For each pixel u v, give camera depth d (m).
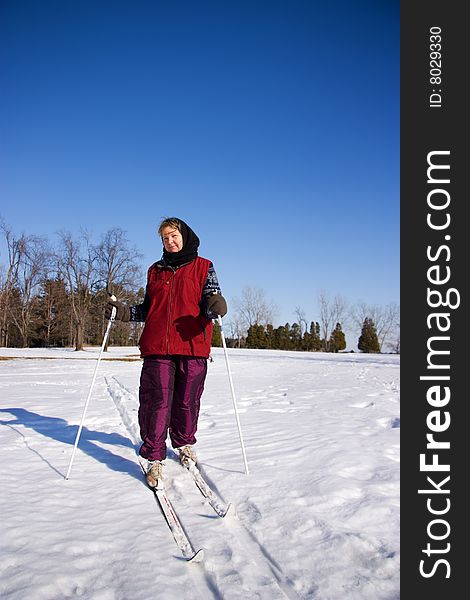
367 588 1.70
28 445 3.95
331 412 5.70
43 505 2.50
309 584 1.71
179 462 3.42
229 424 4.87
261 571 1.81
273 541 2.06
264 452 3.60
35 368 15.44
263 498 2.59
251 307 67.94
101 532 2.16
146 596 1.61
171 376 3.16
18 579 1.69
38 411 5.84
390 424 4.86
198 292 3.29
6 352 28.02
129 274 35.12
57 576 1.71
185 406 3.25
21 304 41.69
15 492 2.71
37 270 40.94
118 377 11.77
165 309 3.22
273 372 14.95
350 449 3.62
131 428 4.74
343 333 66.62
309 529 2.19
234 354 33.09
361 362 24.09
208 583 1.73
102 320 39.91
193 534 2.14
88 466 3.33
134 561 1.87
